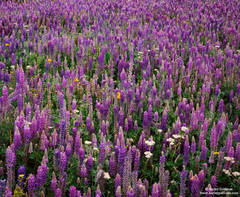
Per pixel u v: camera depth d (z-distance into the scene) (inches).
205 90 276.8
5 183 148.8
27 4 616.1
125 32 460.8
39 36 427.8
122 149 166.2
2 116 200.5
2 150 185.0
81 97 269.0
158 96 272.8
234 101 276.1
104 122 207.6
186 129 206.8
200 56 345.4
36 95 241.3
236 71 320.2
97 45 399.2
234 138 209.0
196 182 160.7
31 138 186.2
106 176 165.0
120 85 272.7
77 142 180.9
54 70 305.9
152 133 233.6
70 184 174.9
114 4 674.2
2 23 470.0
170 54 383.9
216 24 530.0
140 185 151.0
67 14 543.8
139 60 352.5
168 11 649.6
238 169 190.9
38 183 152.6
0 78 260.8
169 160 201.5
